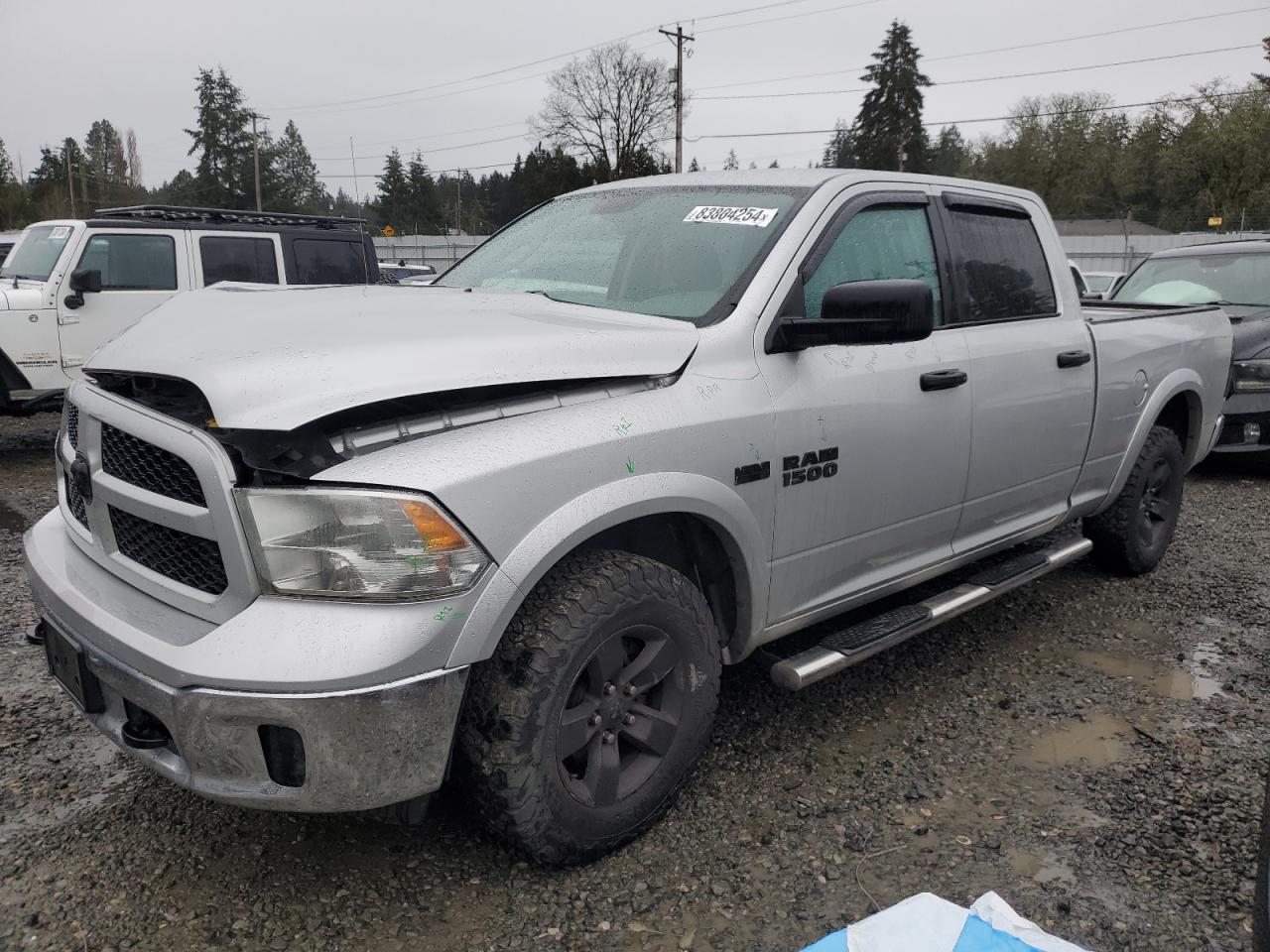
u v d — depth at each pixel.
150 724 2.31
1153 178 63.28
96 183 93.50
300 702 2.07
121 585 2.47
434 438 2.26
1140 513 4.95
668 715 2.72
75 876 2.54
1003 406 3.74
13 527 6.11
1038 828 2.85
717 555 2.93
